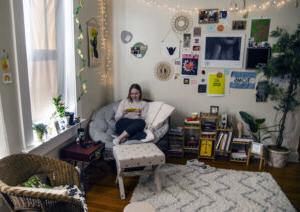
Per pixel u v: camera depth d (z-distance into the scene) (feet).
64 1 8.79
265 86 10.97
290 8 10.50
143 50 12.09
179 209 7.59
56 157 8.38
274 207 7.79
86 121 10.64
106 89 12.69
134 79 12.53
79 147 8.77
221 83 11.63
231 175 9.78
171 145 11.66
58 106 8.38
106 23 12.03
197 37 11.44
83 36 9.97
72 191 5.71
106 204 7.86
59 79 8.87
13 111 6.36
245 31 10.99
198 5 11.19
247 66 11.20
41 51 7.66
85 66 10.27
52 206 4.65
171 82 12.14
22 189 4.44
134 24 11.94
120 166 7.98
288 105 10.41
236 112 11.82
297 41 9.64
